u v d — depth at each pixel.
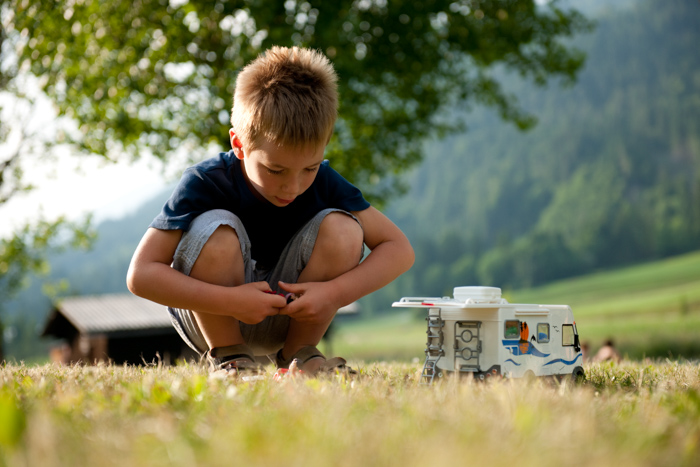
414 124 14.71
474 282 128.88
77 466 0.98
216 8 12.00
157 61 12.61
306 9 11.98
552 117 198.12
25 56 11.52
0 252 15.95
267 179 2.29
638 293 95.81
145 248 2.33
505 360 2.47
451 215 172.25
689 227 131.25
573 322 2.83
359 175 14.40
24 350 92.81
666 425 1.30
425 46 13.96
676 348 31.67
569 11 15.50
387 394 1.73
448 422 1.27
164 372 2.46
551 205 159.12
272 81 2.23
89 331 17.91
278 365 2.70
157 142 13.21
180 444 1.09
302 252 2.52
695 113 181.50
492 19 14.84
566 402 1.51
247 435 1.13
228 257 2.33
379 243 2.71
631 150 167.62
